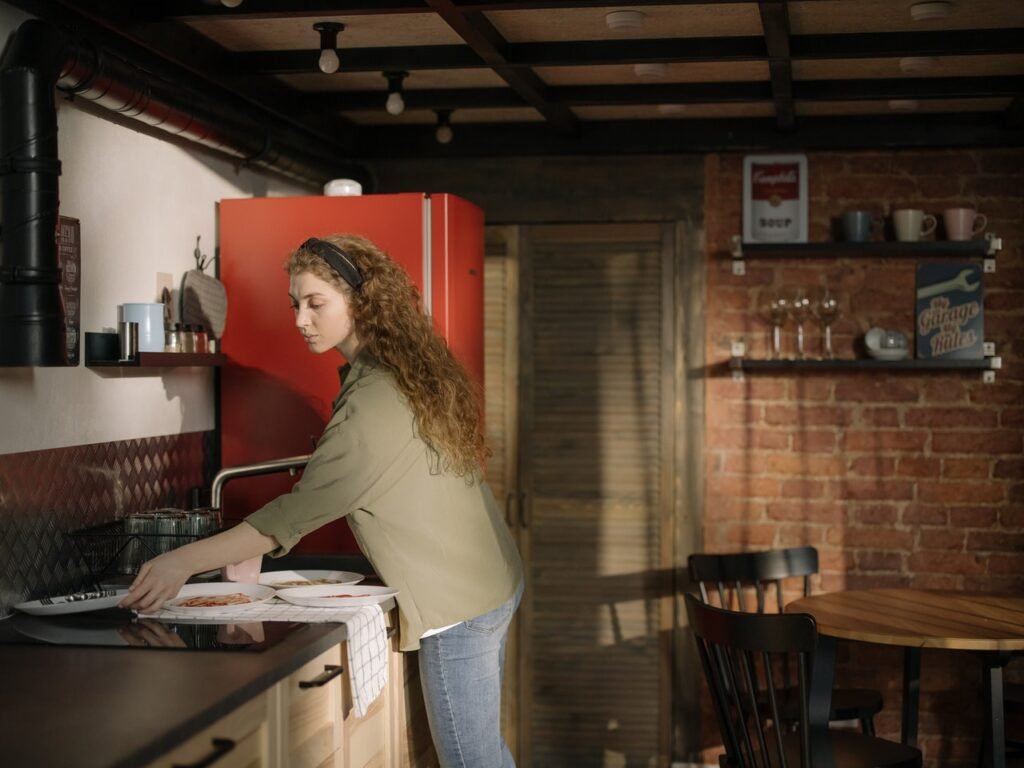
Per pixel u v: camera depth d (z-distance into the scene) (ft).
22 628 8.04
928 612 12.16
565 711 16.02
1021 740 12.24
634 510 15.85
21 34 8.55
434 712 8.85
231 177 12.78
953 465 15.24
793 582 15.49
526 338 16.03
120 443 10.44
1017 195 15.03
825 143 15.06
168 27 10.36
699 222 15.60
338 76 12.85
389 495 8.54
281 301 12.27
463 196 16.06
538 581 16.06
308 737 7.61
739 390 15.58
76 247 9.63
